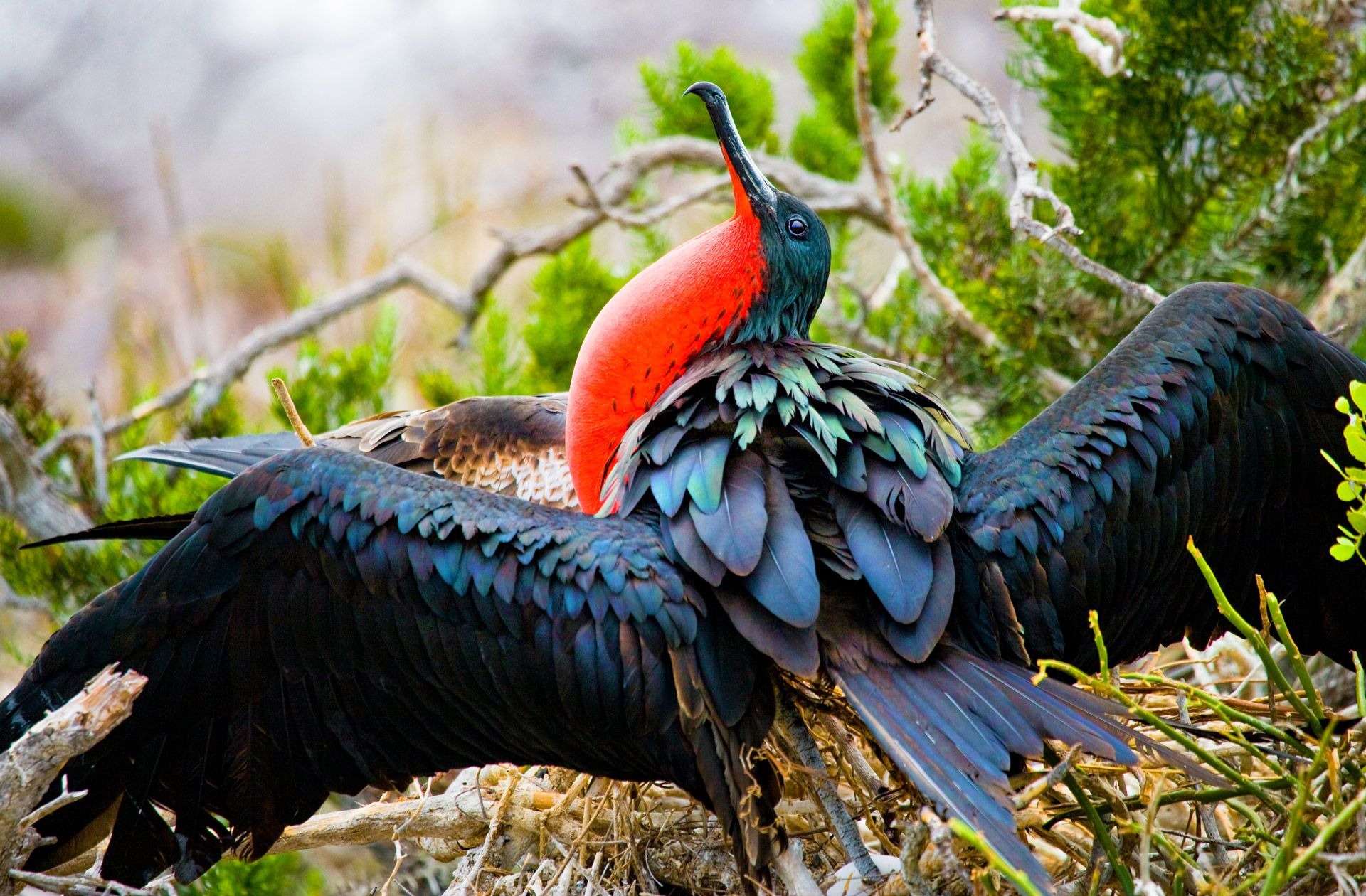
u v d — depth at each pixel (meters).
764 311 9.60
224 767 8.26
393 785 8.38
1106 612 8.19
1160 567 8.29
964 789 7.04
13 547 13.72
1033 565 7.97
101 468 13.83
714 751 7.69
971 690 7.51
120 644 7.96
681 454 8.17
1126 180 14.41
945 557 7.88
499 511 7.85
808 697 8.20
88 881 7.70
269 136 31.19
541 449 11.08
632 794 8.90
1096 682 7.38
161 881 7.86
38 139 31.12
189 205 30.62
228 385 15.23
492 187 27.77
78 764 8.27
